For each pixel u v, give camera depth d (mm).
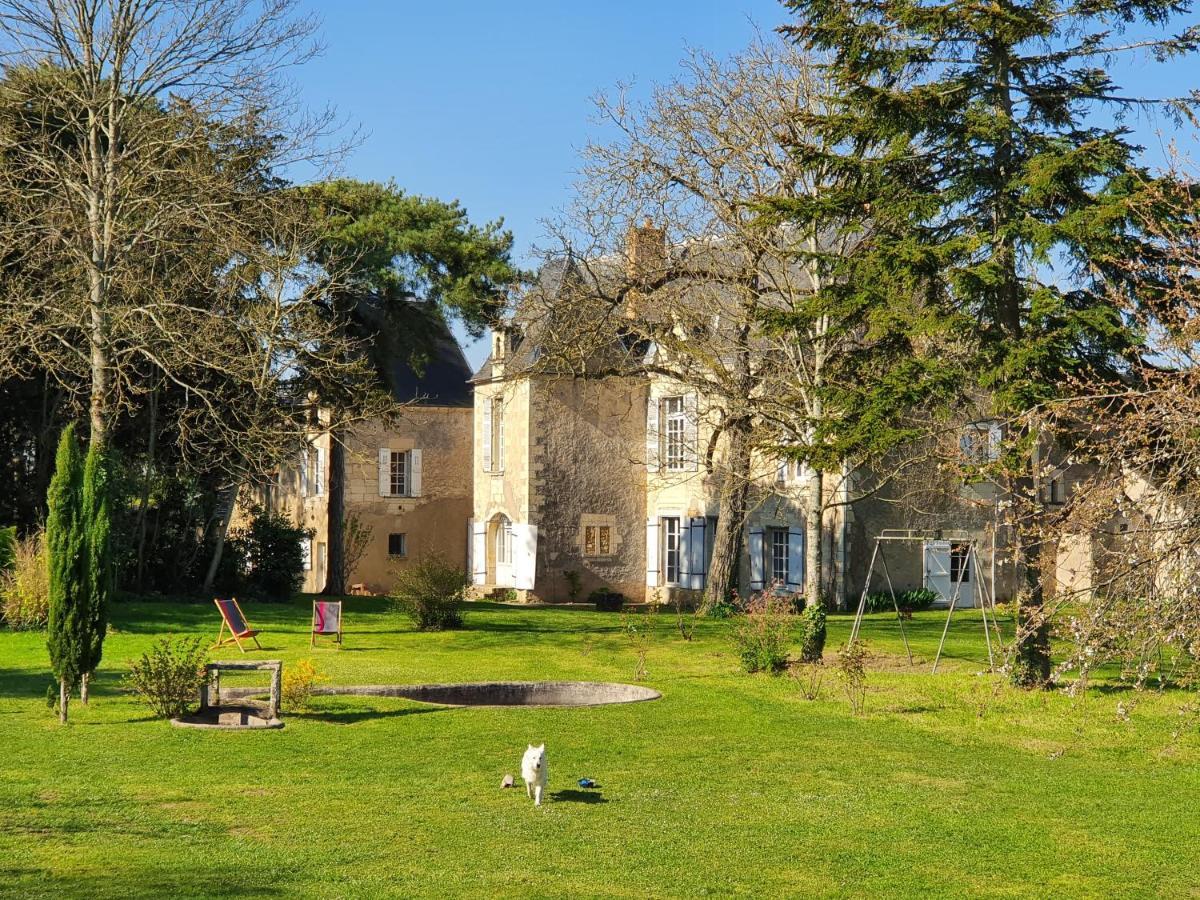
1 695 16938
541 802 11727
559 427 39156
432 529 44062
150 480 29500
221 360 25859
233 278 27359
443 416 44469
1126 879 9539
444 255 32250
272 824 10656
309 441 31047
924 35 18016
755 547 35469
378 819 10938
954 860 10000
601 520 39656
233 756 13461
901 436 18141
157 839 10023
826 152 18828
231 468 30453
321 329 27688
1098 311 16328
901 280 17797
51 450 30484
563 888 8938
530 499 38688
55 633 15219
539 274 33219
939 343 19781
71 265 26406
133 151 24250
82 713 15789
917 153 19047
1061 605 10789
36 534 28125
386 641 24453
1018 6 17469
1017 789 12703
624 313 31047
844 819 11312
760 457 31078
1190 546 9281
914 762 14016
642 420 40344
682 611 36219
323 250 30297
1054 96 18016
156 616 26469
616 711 17047
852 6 18531
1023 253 17641
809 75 23953
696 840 10469
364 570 42812
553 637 25719
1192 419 9461
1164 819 11477
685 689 19062
